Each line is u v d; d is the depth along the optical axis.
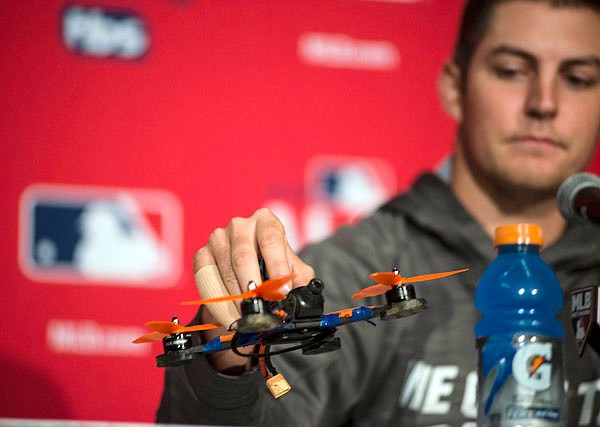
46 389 6.24
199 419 3.14
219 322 2.65
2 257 6.26
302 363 4.68
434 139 6.88
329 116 6.76
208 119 6.59
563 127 5.75
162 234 6.46
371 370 4.98
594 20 5.89
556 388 2.88
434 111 6.89
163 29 6.58
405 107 6.87
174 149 6.52
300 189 6.67
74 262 6.34
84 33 6.48
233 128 6.62
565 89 5.83
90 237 6.37
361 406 4.97
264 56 6.71
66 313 6.29
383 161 6.80
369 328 5.00
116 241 6.40
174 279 6.46
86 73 6.46
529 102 5.80
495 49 5.95
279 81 6.71
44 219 6.33
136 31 6.54
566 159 5.79
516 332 2.96
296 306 2.31
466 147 6.00
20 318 6.24
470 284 5.30
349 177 6.75
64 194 6.37
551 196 5.82
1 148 6.32
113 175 6.44
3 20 6.38
